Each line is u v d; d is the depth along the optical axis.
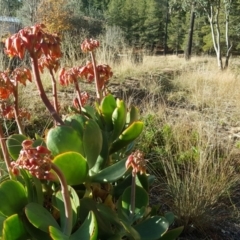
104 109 2.02
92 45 2.01
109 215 1.62
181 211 2.83
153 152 3.95
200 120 5.04
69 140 1.61
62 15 17.09
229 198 3.31
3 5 8.14
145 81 7.93
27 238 1.51
